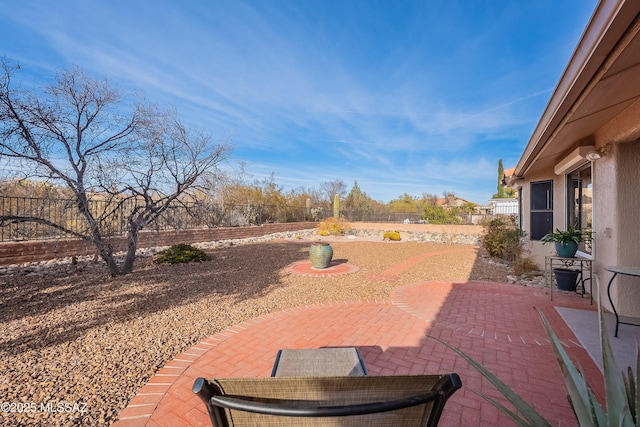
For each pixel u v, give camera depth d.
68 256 8.77
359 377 1.04
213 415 1.06
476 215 20.53
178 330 4.05
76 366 3.09
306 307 5.10
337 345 3.63
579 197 6.09
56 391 2.66
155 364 3.16
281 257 10.55
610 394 1.35
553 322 4.31
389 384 1.07
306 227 22.30
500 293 5.98
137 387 2.75
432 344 3.66
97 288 6.06
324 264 8.45
